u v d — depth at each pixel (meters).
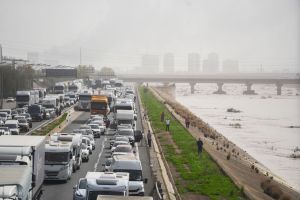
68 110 177.25
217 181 70.31
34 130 116.69
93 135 100.94
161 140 114.31
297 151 151.00
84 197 41.00
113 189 38.06
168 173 72.94
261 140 175.00
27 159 38.28
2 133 94.19
